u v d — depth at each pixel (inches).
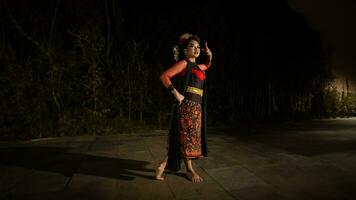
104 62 239.1
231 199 95.7
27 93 213.0
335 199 95.4
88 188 107.0
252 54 300.4
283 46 316.8
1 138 200.5
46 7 231.8
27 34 222.1
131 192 102.7
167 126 248.2
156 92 251.0
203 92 116.5
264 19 310.8
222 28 282.8
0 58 206.8
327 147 172.6
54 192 103.2
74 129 220.5
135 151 165.5
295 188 105.6
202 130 116.8
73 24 235.3
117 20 250.2
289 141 191.9
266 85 306.2
